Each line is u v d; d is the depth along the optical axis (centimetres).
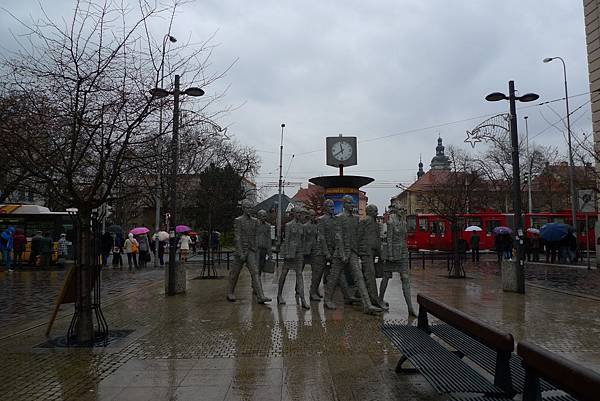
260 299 1212
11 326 949
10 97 831
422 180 7419
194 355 682
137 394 517
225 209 4034
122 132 825
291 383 548
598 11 2412
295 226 1188
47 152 806
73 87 805
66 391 530
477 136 1609
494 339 410
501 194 4734
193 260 3175
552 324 917
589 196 1953
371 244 1099
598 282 1717
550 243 2855
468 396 395
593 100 2439
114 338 803
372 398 496
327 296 1126
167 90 870
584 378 265
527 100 1441
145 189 962
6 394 522
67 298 820
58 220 2891
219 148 3947
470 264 2827
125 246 2762
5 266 2359
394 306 1151
